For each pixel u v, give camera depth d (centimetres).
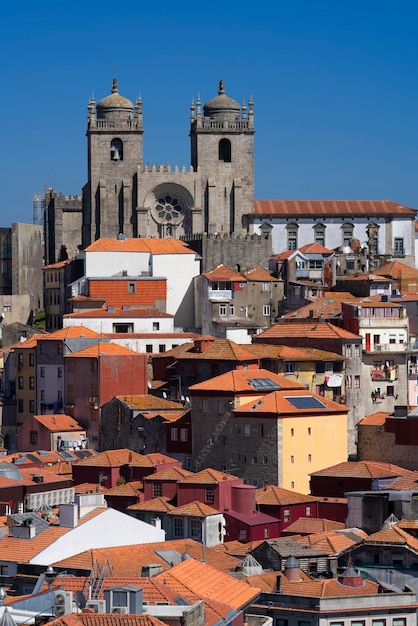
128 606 11325
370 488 19388
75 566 14250
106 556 14488
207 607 11956
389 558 14850
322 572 15075
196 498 19112
